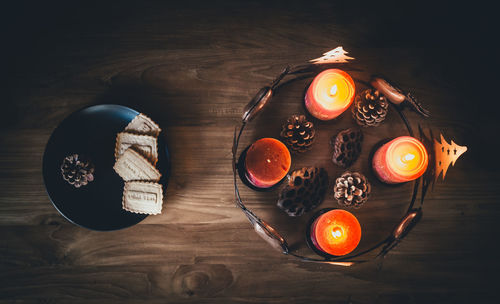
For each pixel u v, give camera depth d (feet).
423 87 2.56
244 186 2.48
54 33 2.55
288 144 2.33
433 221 2.52
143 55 2.55
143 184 2.35
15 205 2.48
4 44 2.54
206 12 2.57
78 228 2.48
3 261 2.48
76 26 2.56
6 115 2.51
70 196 2.41
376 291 2.50
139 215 2.40
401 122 2.49
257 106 2.11
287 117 2.48
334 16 2.59
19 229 2.49
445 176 2.53
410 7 2.61
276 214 2.47
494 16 2.59
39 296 2.48
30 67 2.54
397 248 2.51
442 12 2.58
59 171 2.42
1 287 2.48
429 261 2.51
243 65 2.55
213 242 2.48
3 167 2.49
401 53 2.58
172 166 2.48
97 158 2.43
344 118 2.46
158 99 2.53
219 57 2.55
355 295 2.50
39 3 2.56
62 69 2.54
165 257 2.48
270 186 2.27
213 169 2.49
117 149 2.39
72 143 2.42
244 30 2.57
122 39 2.56
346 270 2.49
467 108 2.56
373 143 2.48
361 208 2.48
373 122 2.36
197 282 2.48
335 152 2.35
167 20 2.57
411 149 2.19
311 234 2.31
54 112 2.52
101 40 2.55
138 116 2.39
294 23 2.58
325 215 2.24
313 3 2.59
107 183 2.42
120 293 2.48
